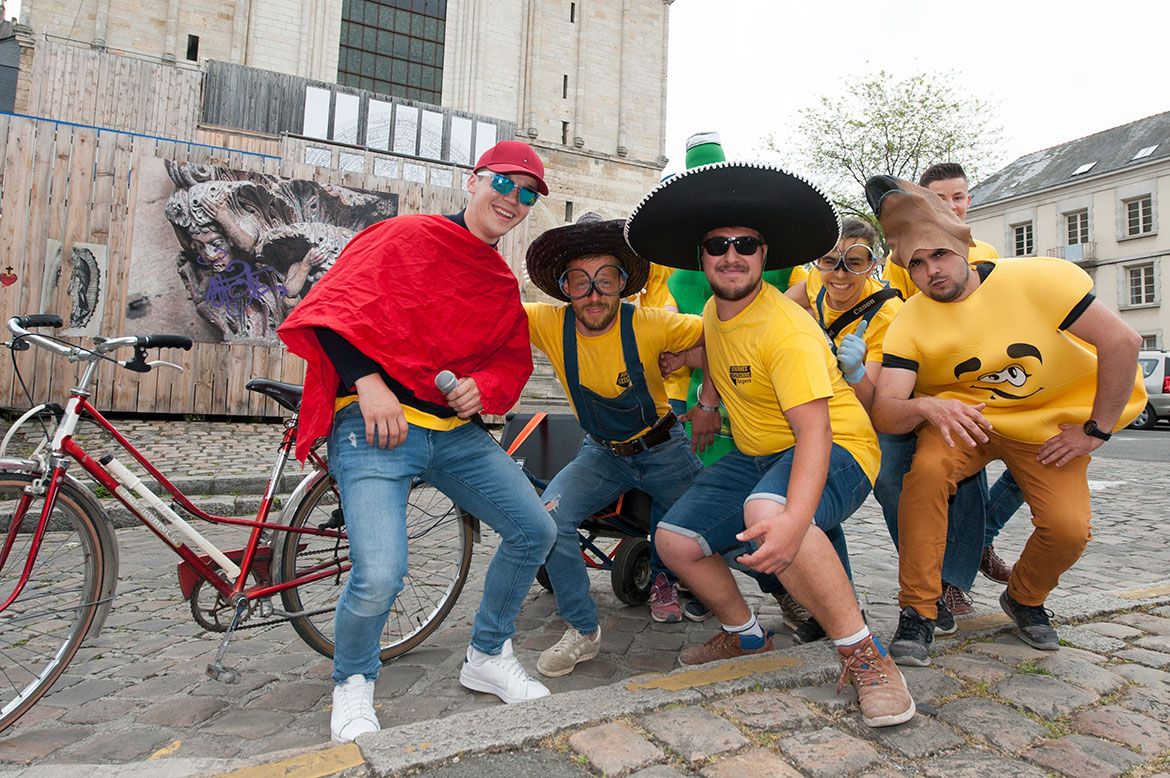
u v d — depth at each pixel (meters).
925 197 2.49
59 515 2.28
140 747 2.14
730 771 1.77
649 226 2.39
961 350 2.56
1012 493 3.38
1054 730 2.04
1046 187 30.72
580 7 24.81
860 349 2.46
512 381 2.54
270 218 10.13
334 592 2.98
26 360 8.86
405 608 3.08
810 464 2.10
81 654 2.91
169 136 14.66
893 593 3.78
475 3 23.00
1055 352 2.49
